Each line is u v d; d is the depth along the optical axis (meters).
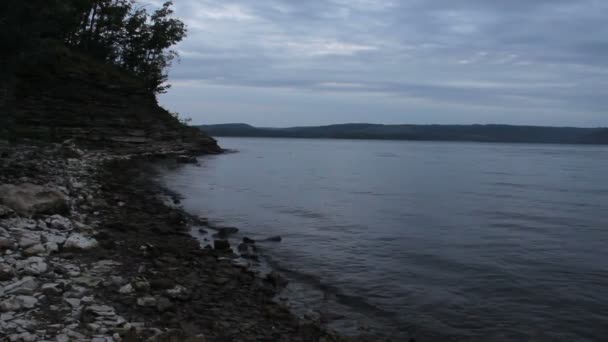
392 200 28.48
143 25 65.94
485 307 9.59
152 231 13.91
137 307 7.42
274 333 7.51
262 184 34.56
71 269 8.67
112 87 46.22
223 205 22.64
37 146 29.81
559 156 134.12
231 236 15.62
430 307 9.53
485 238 17.11
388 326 8.55
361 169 60.03
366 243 15.45
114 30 61.69
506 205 27.88
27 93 38.09
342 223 19.30
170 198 23.31
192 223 17.34
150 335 6.29
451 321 8.84
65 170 23.27
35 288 7.36
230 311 8.18
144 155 44.25
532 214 24.27
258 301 8.99
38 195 12.82
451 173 56.22
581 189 39.50
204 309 8.04
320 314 8.91
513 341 8.04
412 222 20.27
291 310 9.02
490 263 13.24
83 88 43.00
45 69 39.91
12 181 16.48
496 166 75.44
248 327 7.56
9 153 23.56
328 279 11.20
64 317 6.46
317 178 43.78
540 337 8.20
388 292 10.39
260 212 21.28
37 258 8.69
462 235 17.56
